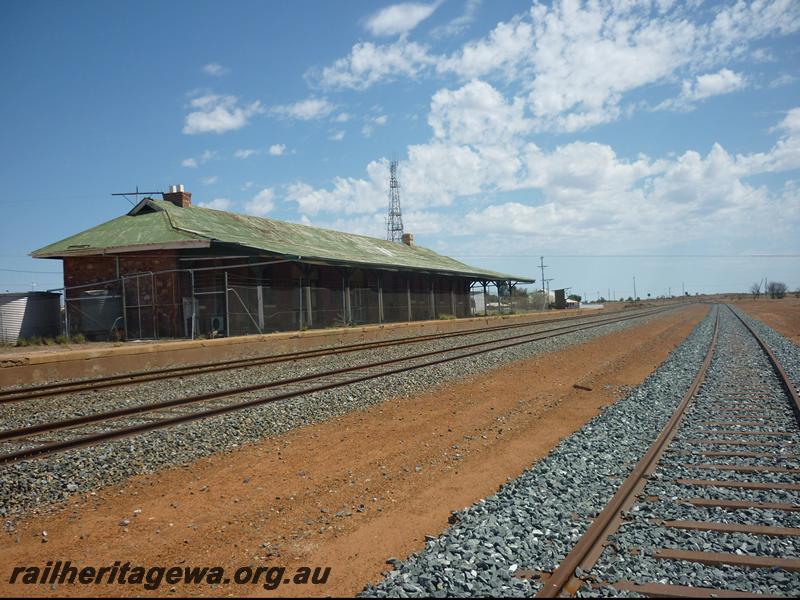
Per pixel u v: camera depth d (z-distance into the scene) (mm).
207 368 16984
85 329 27391
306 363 18594
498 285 53812
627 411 11102
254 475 7203
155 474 7164
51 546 5242
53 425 9375
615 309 85562
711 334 30766
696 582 4461
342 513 6098
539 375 15867
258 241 29703
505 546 5059
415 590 4316
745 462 7707
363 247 44188
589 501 6281
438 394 12773
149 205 31422
